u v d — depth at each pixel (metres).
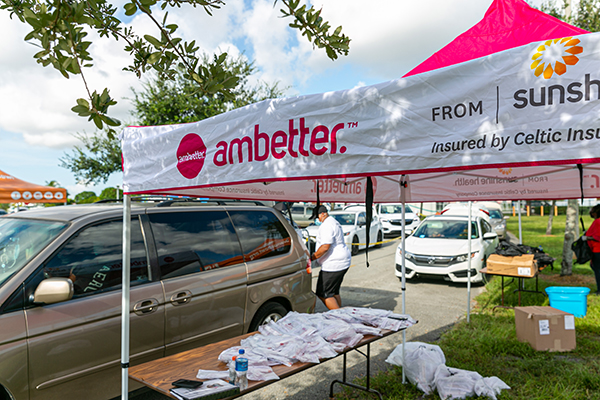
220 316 4.04
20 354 2.72
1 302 2.74
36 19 1.98
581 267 10.81
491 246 10.10
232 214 4.62
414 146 2.04
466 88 1.91
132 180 3.09
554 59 1.70
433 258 9.01
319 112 2.33
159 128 3.02
